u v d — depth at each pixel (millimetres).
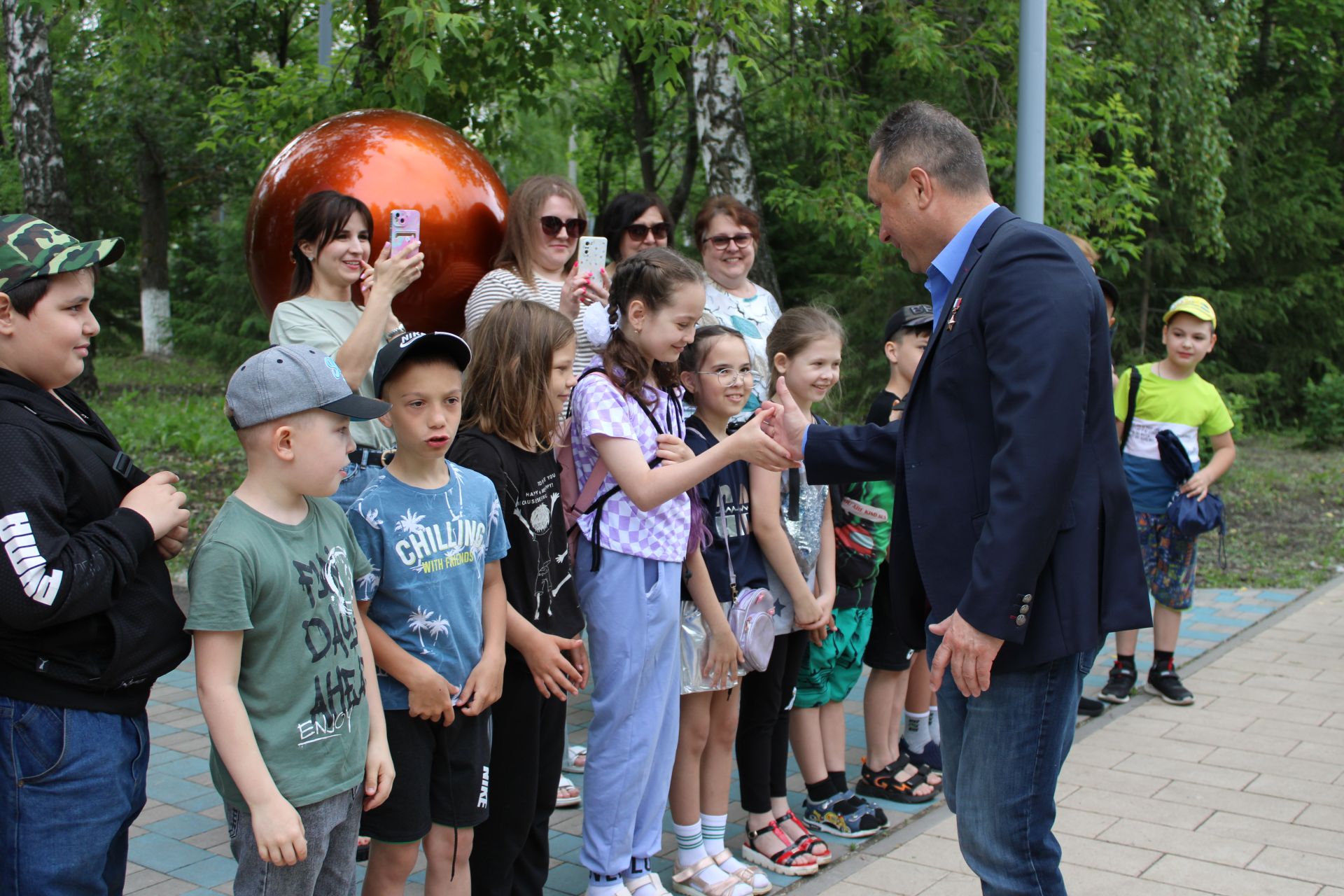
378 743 2502
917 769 4379
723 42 8320
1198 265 15930
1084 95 10570
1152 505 5500
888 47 10617
